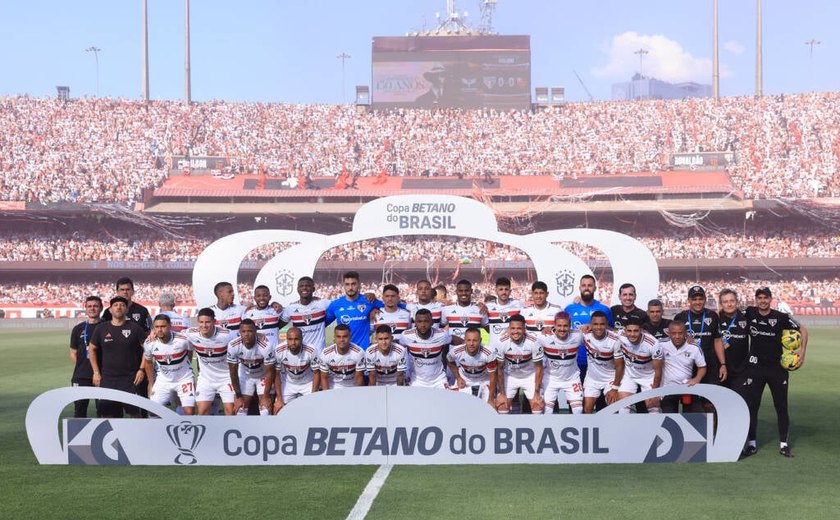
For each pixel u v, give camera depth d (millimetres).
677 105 59469
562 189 53625
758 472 9367
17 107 57938
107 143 56406
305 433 9953
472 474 9336
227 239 17594
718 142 55875
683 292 50781
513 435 9922
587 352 11438
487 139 58906
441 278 52156
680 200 51875
